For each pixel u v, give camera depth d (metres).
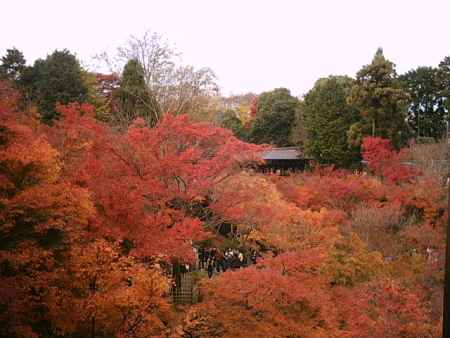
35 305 10.95
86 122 15.85
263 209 19.23
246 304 13.72
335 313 14.78
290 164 47.91
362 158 42.16
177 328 11.91
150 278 10.34
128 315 10.42
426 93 49.62
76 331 11.06
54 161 10.90
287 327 13.31
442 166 29.86
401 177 29.89
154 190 14.62
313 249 16.64
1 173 10.59
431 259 21.12
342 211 26.14
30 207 10.07
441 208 25.67
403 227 24.69
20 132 11.24
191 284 16.73
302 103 54.28
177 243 13.91
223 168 17.06
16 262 9.64
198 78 34.59
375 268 19.06
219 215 18.83
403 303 14.10
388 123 39.53
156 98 32.19
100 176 13.54
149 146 15.95
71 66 31.92
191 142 18.12
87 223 11.83
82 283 10.30
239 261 21.20
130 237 12.82
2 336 9.72
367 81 40.06
